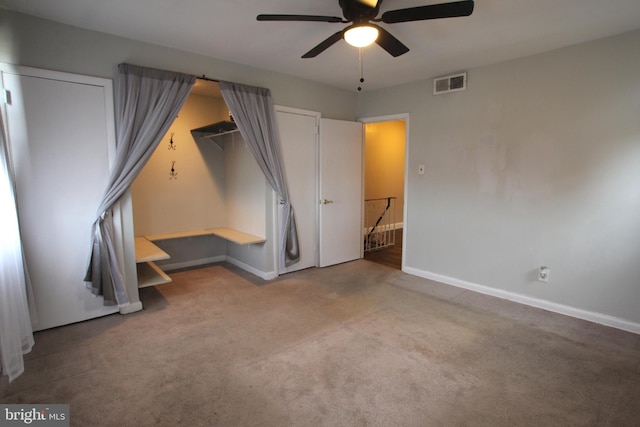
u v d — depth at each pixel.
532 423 1.82
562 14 2.45
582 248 3.06
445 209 4.03
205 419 1.84
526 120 3.32
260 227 4.20
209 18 2.60
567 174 3.11
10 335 2.28
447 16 1.97
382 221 7.32
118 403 1.96
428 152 4.14
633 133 2.75
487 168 3.63
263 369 2.30
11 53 2.52
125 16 2.57
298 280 4.16
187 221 4.64
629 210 2.81
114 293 3.08
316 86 4.39
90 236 2.94
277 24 2.68
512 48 3.10
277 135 4.02
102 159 2.94
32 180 2.65
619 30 2.71
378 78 4.16
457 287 3.94
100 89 2.89
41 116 2.65
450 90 3.85
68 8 2.45
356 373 2.26
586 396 2.04
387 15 2.01
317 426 1.79
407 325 2.96
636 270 2.80
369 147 6.91
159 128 3.11
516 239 3.47
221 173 4.90
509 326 2.95
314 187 4.57
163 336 2.74
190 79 3.24
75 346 2.58
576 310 3.12
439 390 2.09
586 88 2.95
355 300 3.53
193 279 4.19
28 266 2.68
